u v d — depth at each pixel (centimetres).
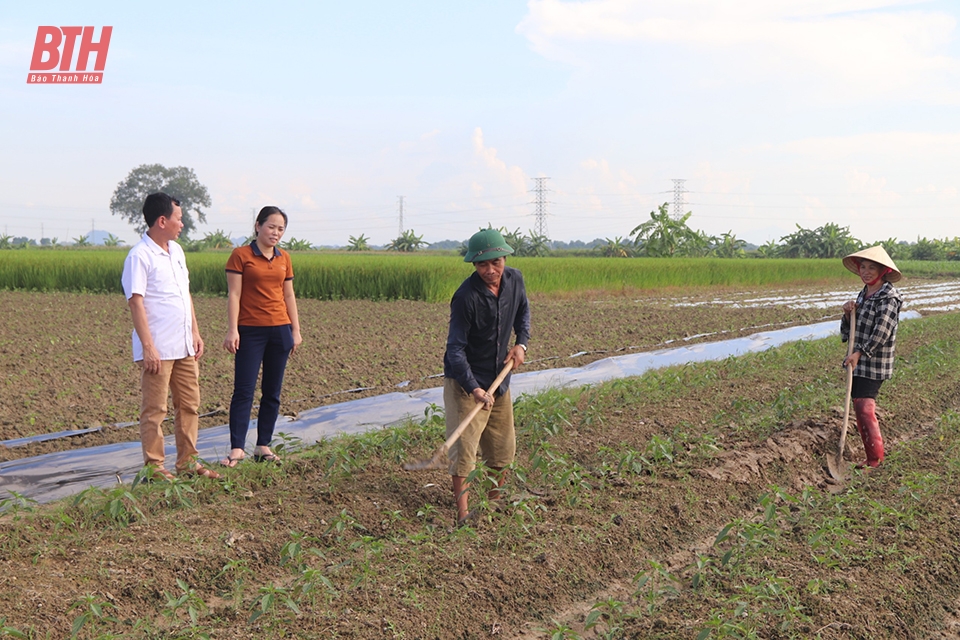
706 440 682
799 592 421
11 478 648
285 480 609
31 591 394
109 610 389
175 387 599
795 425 754
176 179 13825
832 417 786
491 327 522
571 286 2880
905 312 2225
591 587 452
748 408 830
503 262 510
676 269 3253
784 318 1967
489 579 440
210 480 577
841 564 459
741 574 447
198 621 388
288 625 379
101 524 506
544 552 471
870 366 663
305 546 477
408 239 9962
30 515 509
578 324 1773
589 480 602
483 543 483
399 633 379
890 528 513
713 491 591
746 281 3538
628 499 565
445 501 577
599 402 841
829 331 1728
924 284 3962
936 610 423
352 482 601
